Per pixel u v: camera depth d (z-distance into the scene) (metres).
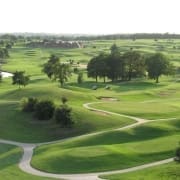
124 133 82.25
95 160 64.69
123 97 131.62
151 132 83.44
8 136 88.50
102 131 87.56
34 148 79.31
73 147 76.00
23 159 70.38
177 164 61.84
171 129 84.94
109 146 71.56
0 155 75.31
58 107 92.94
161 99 131.50
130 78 187.00
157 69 177.75
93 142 78.19
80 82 170.38
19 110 101.00
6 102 110.75
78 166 63.38
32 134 88.69
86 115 94.62
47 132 89.00
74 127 90.00
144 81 181.62
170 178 55.72
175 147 69.69
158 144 72.25
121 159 65.19
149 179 55.56
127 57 183.88
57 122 91.62
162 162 63.97
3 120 97.00
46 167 63.81
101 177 58.19
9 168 64.62
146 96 135.88
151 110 105.25
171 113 102.31
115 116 97.12
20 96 122.38
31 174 61.31
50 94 119.75
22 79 145.75
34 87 129.12
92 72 177.75
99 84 168.38
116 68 178.62
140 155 66.94
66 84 165.62
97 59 179.25
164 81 182.88
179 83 174.00
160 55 182.12
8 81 177.38
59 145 77.81
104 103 115.94
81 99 118.50
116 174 59.41
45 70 167.25
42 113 94.31
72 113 94.06
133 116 99.12
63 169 62.72
